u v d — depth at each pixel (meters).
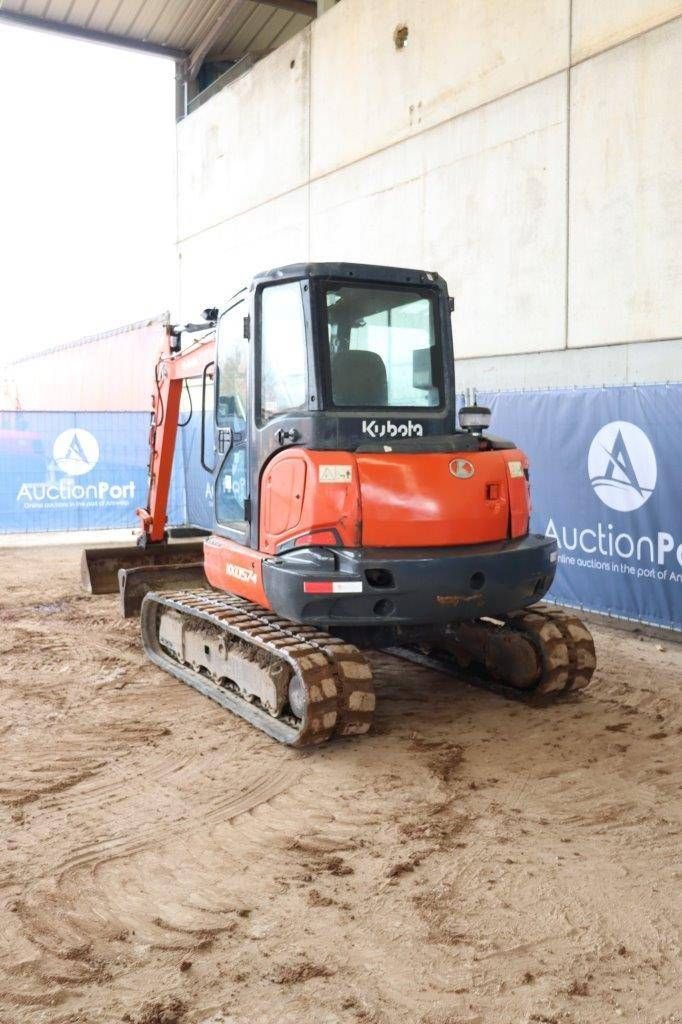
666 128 8.63
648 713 5.83
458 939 3.27
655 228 8.81
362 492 5.03
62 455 13.98
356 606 5.04
